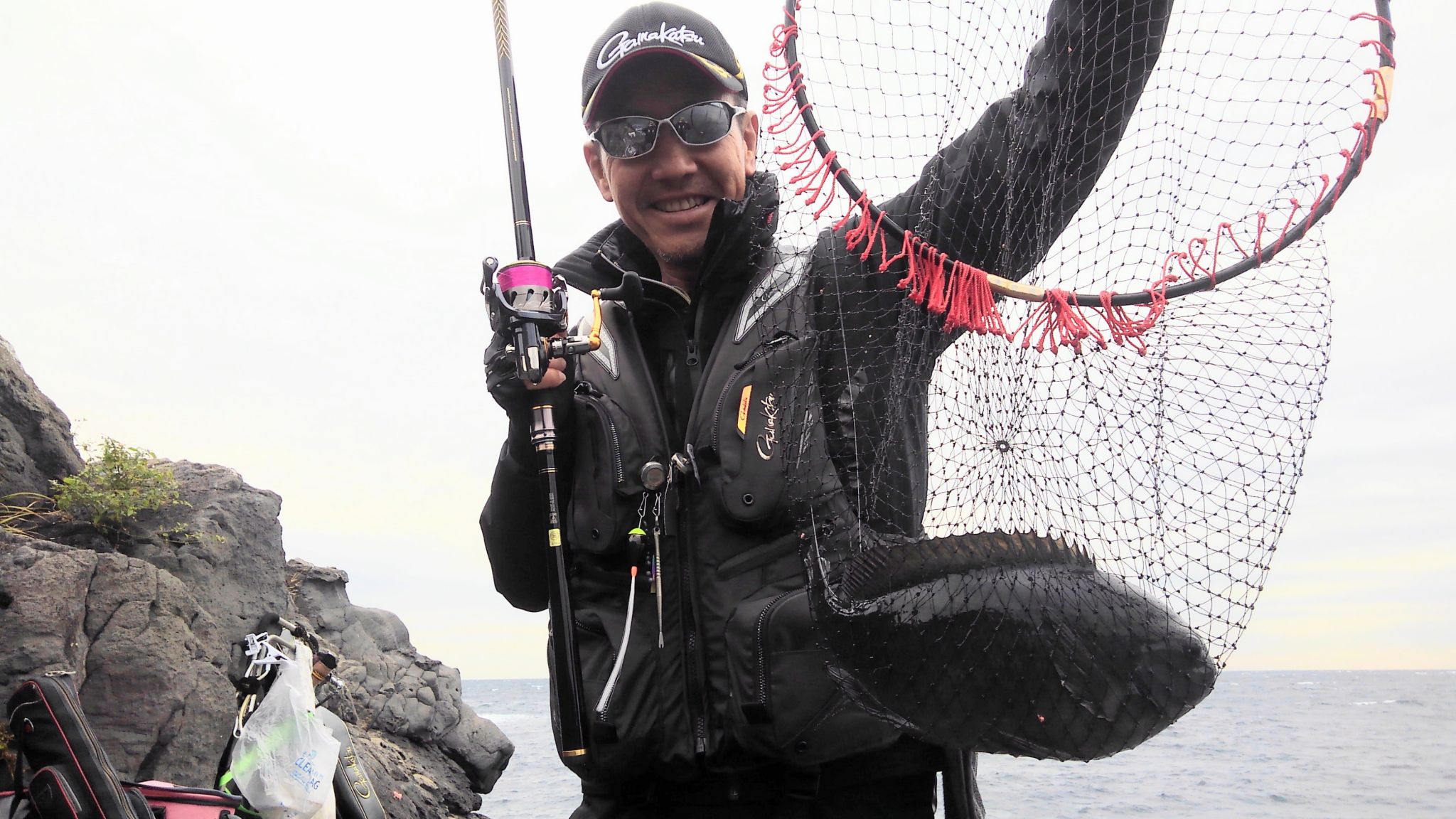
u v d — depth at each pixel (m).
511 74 1.66
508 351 1.54
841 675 1.36
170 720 9.77
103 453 12.16
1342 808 33.81
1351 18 1.36
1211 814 31.64
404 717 15.38
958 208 1.50
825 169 1.38
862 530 1.46
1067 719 1.23
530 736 75.88
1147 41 1.41
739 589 1.53
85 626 9.74
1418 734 75.06
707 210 1.70
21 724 3.25
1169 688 1.24
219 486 12.95
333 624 16.20
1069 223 1.50
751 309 1.61
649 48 1.62
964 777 1.49
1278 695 143.12
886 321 1.53
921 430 1.54
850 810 1.53
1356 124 1.36
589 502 1.64
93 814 3.17
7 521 11.28
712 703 1.54
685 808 1.59
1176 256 1.41
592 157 1.87
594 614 1.64
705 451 1.56
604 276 1.83
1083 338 1.38
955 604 1.25
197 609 10.73
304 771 4.58
